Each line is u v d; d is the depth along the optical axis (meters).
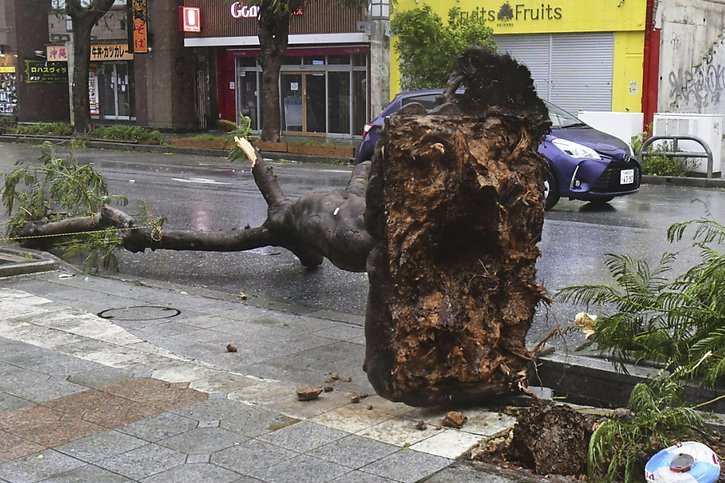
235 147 8.62
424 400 4.77
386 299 4.56
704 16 24.72
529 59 24.50
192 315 7.36
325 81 28.98
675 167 17.50
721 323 4.72
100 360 6.00
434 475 4.14
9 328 6.80
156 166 21.61
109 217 9.02
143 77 32.47
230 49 30.98
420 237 4.50
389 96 25.97
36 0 37.12
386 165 4.44
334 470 4.18
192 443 4.53
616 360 5.11
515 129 4.73
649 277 5.75
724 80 26.25
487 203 4.62
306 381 5.65
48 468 4.23
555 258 9.71
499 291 4.87
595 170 12.85
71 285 8.46
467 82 4.71
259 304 7.86
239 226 12.19
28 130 32.06
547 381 5.32
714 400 4.52
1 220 12.65
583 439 4.25
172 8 31.33
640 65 22.75
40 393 5.30
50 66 37.31
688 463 3.84
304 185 16.97
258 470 4.19
